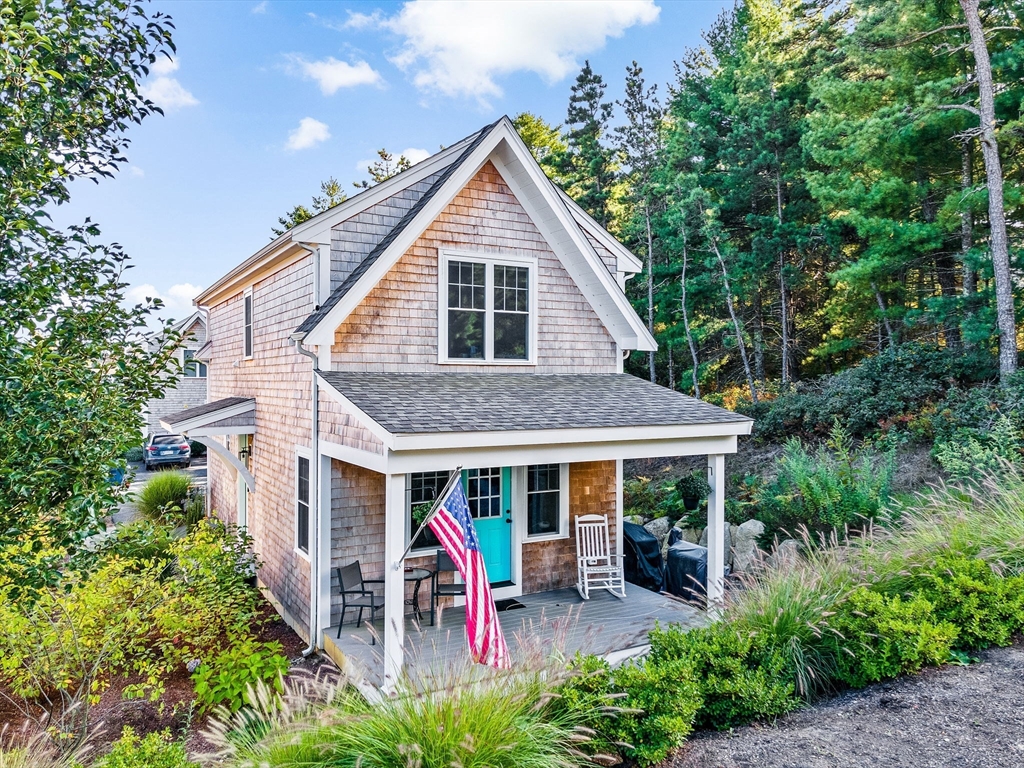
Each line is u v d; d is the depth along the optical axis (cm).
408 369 897
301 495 921
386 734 397
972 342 1376
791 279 1947
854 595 551
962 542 657
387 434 631
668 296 2269
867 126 1439
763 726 463
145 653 737
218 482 1498
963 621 559
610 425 777
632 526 1086
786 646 512
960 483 967
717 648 495
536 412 778
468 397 804
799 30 2109
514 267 992
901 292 1742
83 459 463
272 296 1059
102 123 506
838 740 429
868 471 1041
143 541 560
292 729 417
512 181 979
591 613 859
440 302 920
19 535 457
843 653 522
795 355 2198
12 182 442
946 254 1598
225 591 823
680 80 2434
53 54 454
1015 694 467
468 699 414
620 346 1077
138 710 659
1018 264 1341
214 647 759
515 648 723
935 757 397
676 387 2462
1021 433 1054
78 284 493
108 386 513
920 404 1310
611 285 1016
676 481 1447
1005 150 1514
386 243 848
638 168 2322
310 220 868
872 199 1485
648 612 862
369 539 862
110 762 441
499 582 951
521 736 393
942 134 1472
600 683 452
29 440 427
